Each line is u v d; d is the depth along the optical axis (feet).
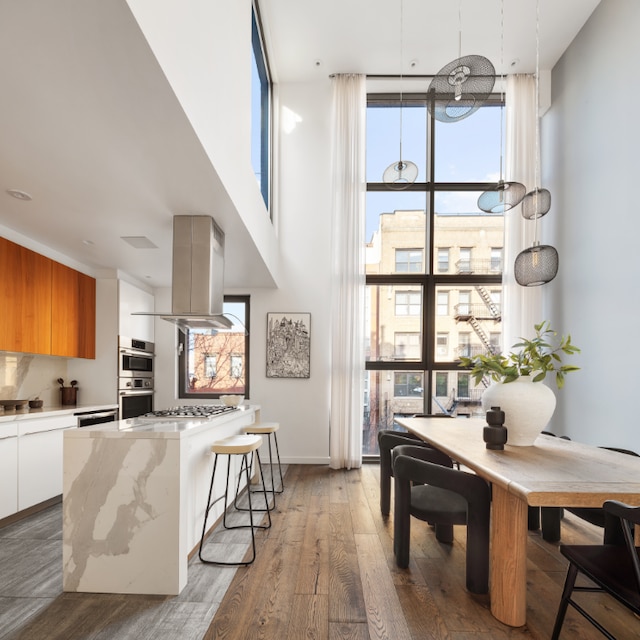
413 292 18.70
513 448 8.32
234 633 6.10
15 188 8.69
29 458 11.12
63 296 13.75
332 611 6.68
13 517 10.73
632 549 4.61
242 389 18.61
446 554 8.86
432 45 16.25
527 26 15.12
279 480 15.05
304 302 18.29
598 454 7.72
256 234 12.66
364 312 18.57
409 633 6.13
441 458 8.97
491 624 6.37
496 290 18.53
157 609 6.74
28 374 13.58
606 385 13.25
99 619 6.46
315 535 9.85
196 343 18.84
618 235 12.82
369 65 17.46
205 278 10.19
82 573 7.31
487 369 8.92
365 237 17.98
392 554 8.82
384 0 14.17
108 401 15.53
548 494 5.26
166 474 7.38
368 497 12.96
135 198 9.18
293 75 18.16
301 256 18.37
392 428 18.33
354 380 17.21
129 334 16.47
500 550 6.49
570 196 15.60
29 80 5.32
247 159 11.14
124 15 4.30
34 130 6.49
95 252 13.60
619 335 12.69
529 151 17.61
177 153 7.19
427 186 18.67
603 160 13.66
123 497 7.38
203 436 9.57
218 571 8.05
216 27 7.81
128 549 7.30
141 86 5.44
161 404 18.43
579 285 14.85
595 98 14.17
